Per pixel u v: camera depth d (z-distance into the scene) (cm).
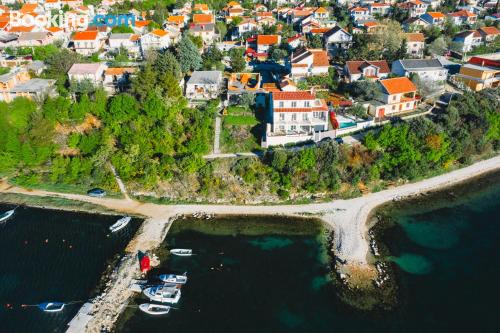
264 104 10994
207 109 10512
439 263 7494
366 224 8462
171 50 13388
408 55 13938
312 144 9744
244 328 6266
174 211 8906
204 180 9244
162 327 6272
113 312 6494
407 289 6931
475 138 10369
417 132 9675
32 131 10038
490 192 9475
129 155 9438
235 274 7288
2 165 9919
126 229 8375
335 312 6538
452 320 6366
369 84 11031
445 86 12731
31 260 7575
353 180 9231
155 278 7131
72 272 7294
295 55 12812
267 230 8369
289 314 6506
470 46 15788
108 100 10812
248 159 9469
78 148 10181
